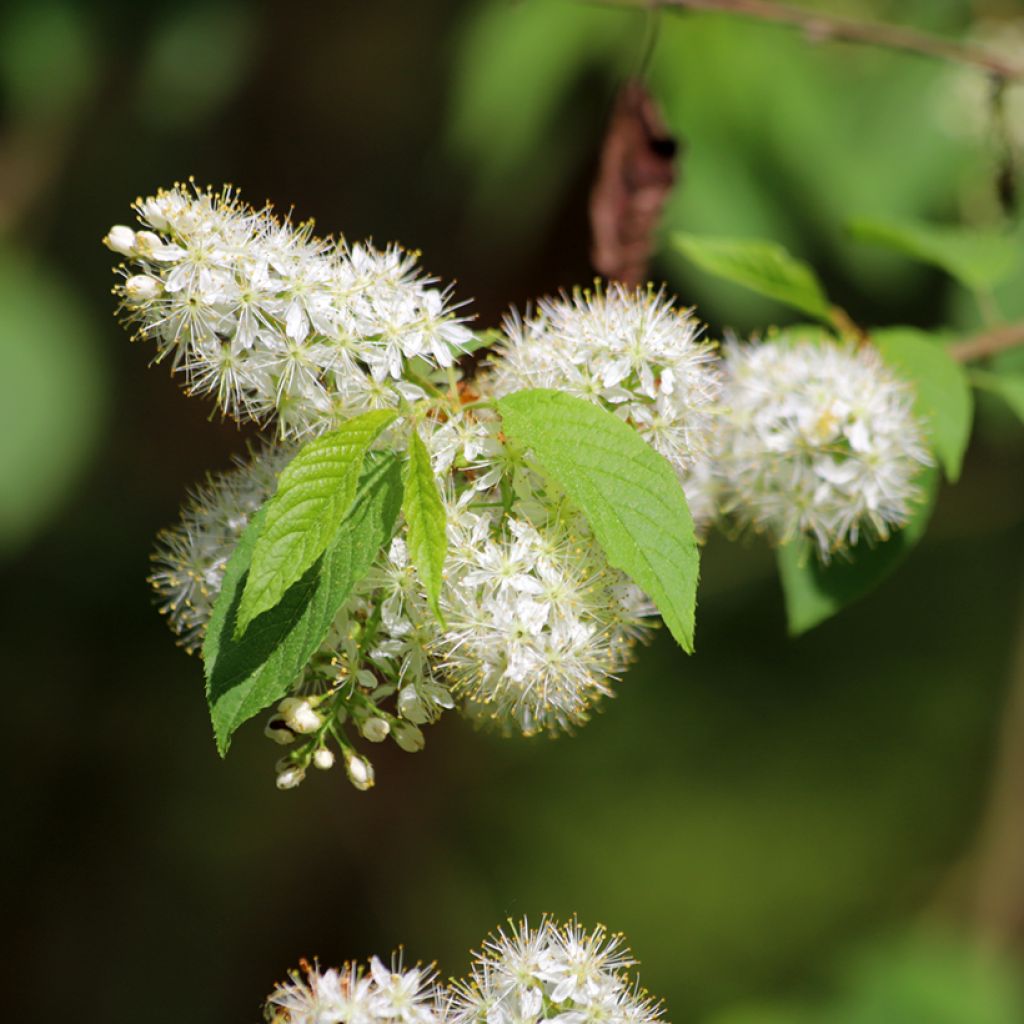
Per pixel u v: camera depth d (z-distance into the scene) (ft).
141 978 35.19
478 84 24.70
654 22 17.92
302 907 35.01
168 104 31.63
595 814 35.17
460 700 12.69
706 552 35.27
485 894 34.47
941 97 24.89
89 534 35.01
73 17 30.42
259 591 10.77
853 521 15.10
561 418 11.39
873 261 25.41
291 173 32.35
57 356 31.55
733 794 35.24
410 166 31.32
